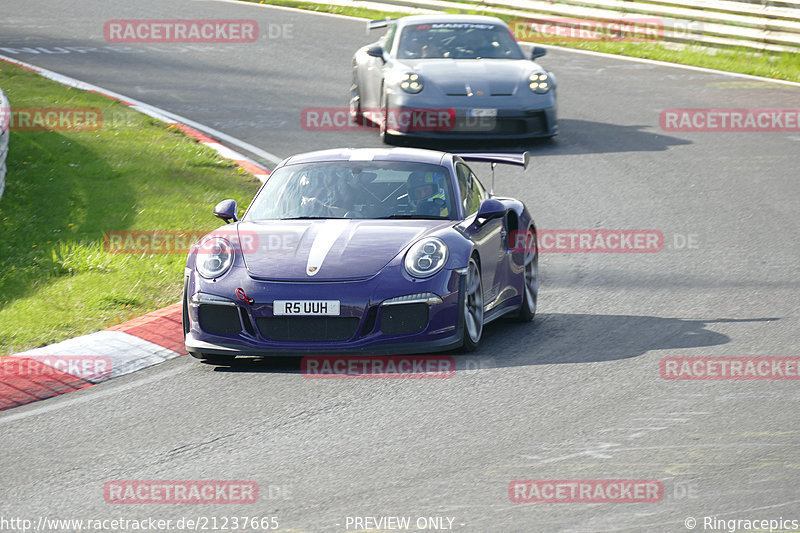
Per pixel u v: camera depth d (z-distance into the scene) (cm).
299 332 2445
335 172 2883
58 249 3497
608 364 2470
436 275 2484
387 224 2681
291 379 2397
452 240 2573
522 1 8338
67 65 6819
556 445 1953
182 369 2506
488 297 2733
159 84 6362
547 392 2269
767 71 6956
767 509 1655
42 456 1981
